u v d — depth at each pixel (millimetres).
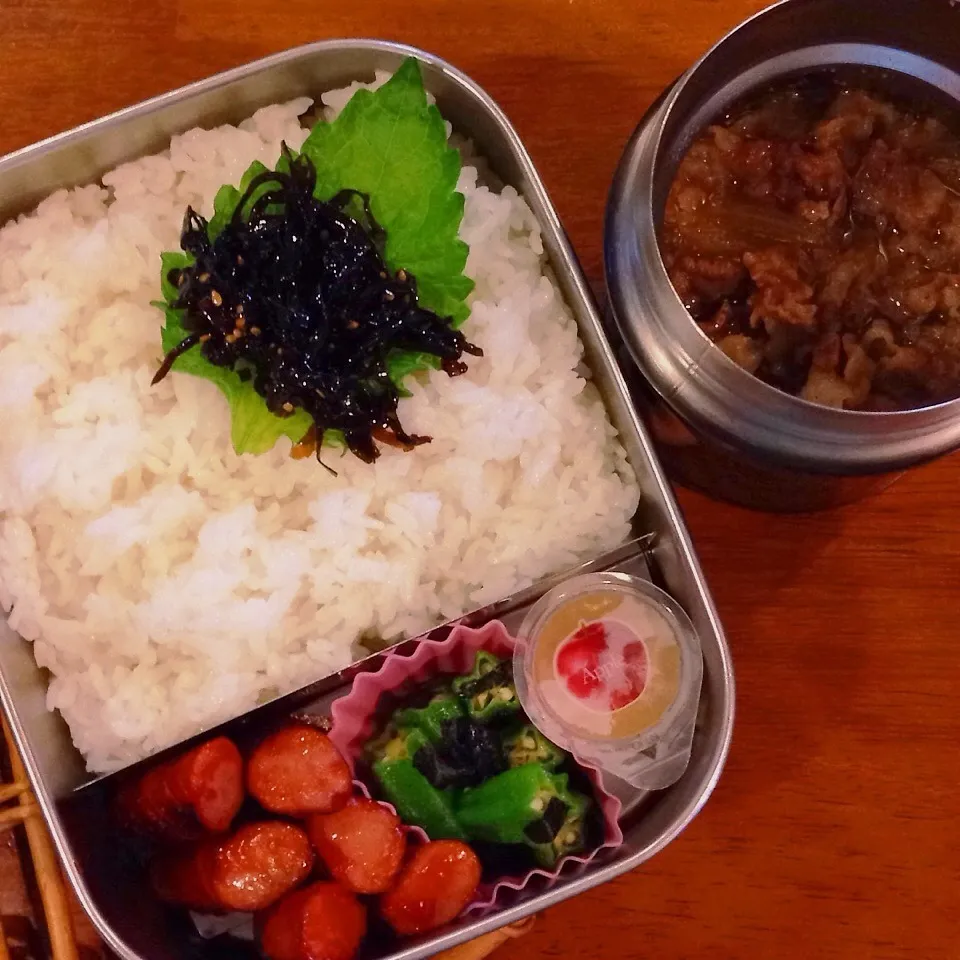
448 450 333
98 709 325
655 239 294
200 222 313
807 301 301
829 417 286
